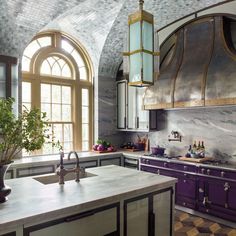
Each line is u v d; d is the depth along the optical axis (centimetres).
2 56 364
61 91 491
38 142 187
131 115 516
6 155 180
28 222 150
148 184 224
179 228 330
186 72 391
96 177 250
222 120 395
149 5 388
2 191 173
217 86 344
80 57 524
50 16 386
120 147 562
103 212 191
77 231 176
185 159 396
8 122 176
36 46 454
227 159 388
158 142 496
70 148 502
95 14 410
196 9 394
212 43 371
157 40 215
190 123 441
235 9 352
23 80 436
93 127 536
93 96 535
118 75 552
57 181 267
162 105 418
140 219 217
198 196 368
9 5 337
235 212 326
